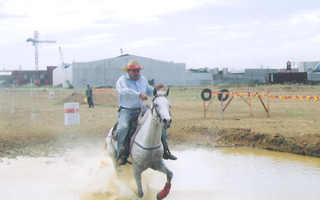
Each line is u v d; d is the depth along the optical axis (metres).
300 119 15.86
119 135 6.88
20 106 29.12
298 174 8.76
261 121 15.46
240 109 21.34
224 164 9.83
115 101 30.20
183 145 12.30
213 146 12.16
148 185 8.05
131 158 6.76
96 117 19.42
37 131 14.43
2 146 12.03
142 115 6.85
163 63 75.75
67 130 14.70
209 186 7.89
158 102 6.06
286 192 7.40
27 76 102.44
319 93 36.41
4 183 8.26
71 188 7.86
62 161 10.26
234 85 64.06
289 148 11.32
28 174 8.98
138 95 6.45
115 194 7.46
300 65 93.69
